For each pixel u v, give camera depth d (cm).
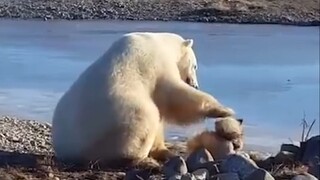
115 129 1252
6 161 1298
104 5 6456
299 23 6134
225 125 1285
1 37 4447
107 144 1258
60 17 6078
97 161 1255
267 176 1033
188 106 1329
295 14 6394
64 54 3650
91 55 3641
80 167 1255
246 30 5597
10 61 3319
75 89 1292
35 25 5438
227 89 2691
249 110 2277
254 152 1462
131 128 1252
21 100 2341
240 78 2997
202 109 1330
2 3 6347
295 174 1122
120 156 1258
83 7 6350
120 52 1306
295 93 2611
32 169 1209
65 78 2844
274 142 1795
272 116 2173
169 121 1354
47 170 1199
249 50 4184
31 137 1700
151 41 1343
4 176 1141
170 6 6519
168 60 1345
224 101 2444
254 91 2648
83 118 1266
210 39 4853
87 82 1283
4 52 3650
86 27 5400
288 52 4097
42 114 2119
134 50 1311
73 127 1273
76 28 5306
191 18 6234
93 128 1258
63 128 1290
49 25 5481
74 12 6219
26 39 4347
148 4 6544
